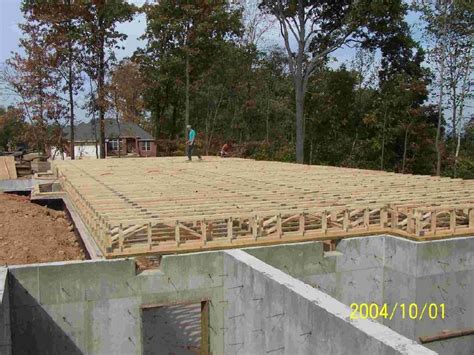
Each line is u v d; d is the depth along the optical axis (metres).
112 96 29.05
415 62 29.19
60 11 26.91
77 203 10.10
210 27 29.48
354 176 13.38
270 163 18.69
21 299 5.93
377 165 30.67
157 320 9.05
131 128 41.31
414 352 3.55
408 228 7.69
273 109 37.53
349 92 31.58
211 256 6.68
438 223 8.65
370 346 3.87
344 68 32.09
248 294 5.98
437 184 11.49
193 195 9.33
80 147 37.62
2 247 10.16
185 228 6.87
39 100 28.44
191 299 6.64
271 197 9.10
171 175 13.52
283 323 5.15
